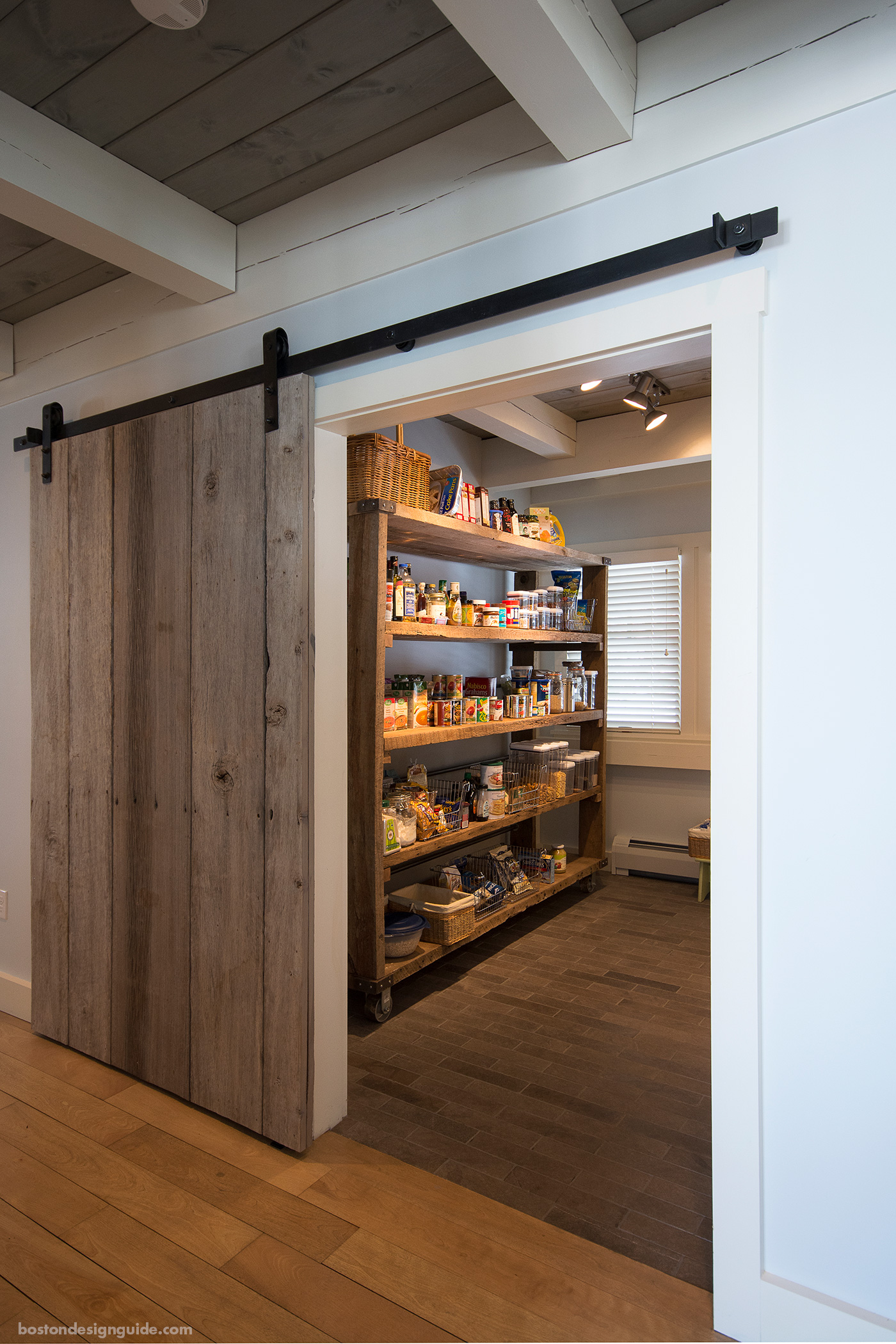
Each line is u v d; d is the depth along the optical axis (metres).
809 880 1.49
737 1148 1.52
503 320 1.80
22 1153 2.06
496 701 3.73
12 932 2.98
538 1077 2.48
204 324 2.42
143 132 1.90
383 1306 1.56
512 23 1.30
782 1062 1.51
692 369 3.40
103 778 2.53
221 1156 2.06
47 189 1.83
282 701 2.08
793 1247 1.50
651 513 4.94
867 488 1.42
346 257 2.09
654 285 1.61
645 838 4.98
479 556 4.14
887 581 1.41
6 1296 1.58
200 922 2.27
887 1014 1.42
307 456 2.06
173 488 2.34
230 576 2.20
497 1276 1.64
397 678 3.35
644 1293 1.60
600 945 3.69
